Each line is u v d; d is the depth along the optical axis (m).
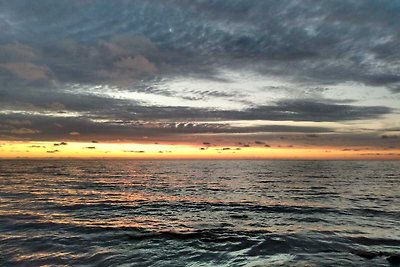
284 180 68.62
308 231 17.72
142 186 52.47
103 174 90.56
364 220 21.92
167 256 13.41
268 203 31.72
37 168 128.88
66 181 62.06
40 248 14.48
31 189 45.03
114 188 48.34
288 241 15.23
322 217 23.31
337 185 55.09
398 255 12.59
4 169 117.00
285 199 35.12
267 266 11.77
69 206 28.88
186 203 31.83
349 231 17.92
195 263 12.51
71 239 16.20
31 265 12.12
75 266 12.07
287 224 20.64
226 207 29.02
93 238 16.45
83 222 21.02
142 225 20.19
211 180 68.81
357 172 107.19
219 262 12.59
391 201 33.09
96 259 12.94
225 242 15.52
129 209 27.66
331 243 15.03
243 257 13.16
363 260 12.42
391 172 106.56
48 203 30.64
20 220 21.23
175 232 17.66
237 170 124.06
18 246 14.77
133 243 15.48
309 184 57.44
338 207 28.55
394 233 17.44
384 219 22.30
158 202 32.53
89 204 30.38
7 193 39.47
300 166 175.62
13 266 12.02
